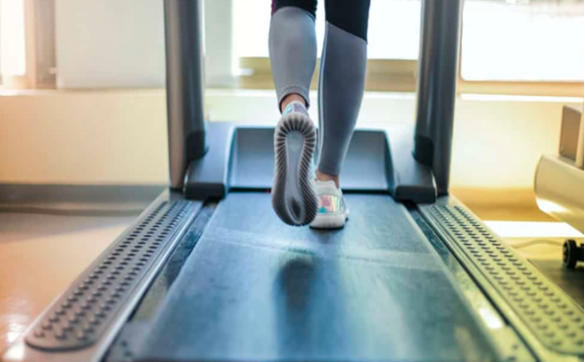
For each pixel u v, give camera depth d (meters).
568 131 1.89
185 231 1.44
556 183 1.82
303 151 1.16
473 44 2.43
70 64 2.43
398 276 1.11
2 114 2.30
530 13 2.38
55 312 0.96
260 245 1.29
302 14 1.28
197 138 1.87
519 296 1.06
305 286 1.05
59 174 2.35
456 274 1.18
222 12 2.45
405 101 2.38
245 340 0.84
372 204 1.70
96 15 2.40
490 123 2.32
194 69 1.83
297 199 1.23
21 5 2.42
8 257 1.78
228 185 1.83
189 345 0.82
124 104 2.29
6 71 2.47
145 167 2.34
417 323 0.91
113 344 0.87
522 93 2.46
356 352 0.81
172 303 0.97
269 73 2.55
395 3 2.46
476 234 1.44
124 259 1.22
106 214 2.25
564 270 1.72
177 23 1.80
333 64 1.33
